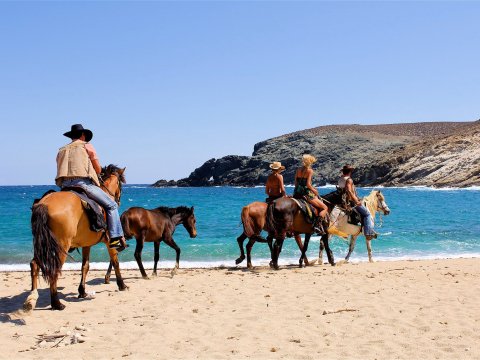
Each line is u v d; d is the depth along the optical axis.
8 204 77.44
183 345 7.45
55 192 9.23
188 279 13.45
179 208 14.46
